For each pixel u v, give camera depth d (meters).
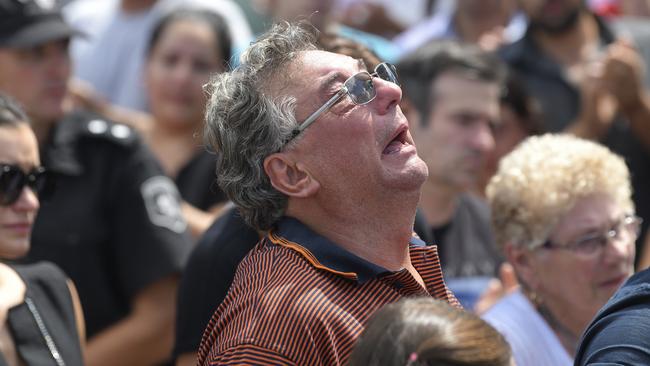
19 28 10.58
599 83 13.45
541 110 13.63
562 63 14.41
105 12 15.20
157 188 10.41
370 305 5.77
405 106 11.09
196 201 11.77
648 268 5.89
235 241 7.52
